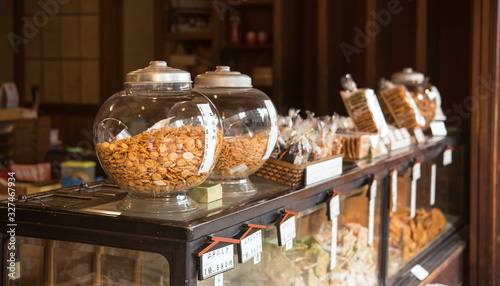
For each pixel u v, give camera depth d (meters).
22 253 1.37
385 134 2.51
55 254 1.34
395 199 2.44
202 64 5.14
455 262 3.28
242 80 1.63
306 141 1.77
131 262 1.26
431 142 3.01
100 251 1.29
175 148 1.25
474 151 3.49
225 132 1.55
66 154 3.56
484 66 3.41
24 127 4.68
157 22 5.34
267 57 4.73
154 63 1.37
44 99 6.43
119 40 5.95
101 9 5.98
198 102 1.32
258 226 1.44
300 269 1.77
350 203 2.08
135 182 1.28
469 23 3.74
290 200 1.64
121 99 1.32
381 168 2.30
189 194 1.47
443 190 3.20
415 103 2.97
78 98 6.25
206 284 1.28
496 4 3.36
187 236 1.19
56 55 6.31
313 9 4.28
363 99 2.46
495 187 3.48
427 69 3.59
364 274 2.22
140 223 1.24
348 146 2.31
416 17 3.64
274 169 1.79
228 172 1.60
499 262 3.58
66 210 1.32
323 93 3.75
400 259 2.60
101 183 1.65
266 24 4.71
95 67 6.11
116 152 1.26
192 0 5.19
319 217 1.85
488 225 3.49
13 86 4.84
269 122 1.61
